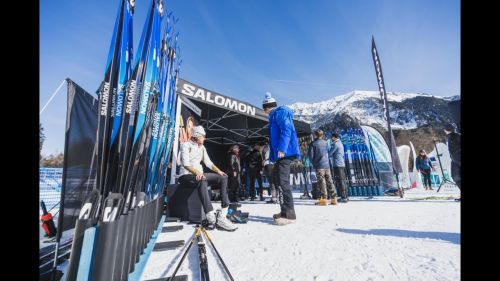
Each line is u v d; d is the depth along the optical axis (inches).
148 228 82.6
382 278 54.6
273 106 140.3
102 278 39.5
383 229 102.0
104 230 40.7
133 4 56.2
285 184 126.4
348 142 358.6
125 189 50.7
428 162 424.2
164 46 95.5
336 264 64.0
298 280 55.2
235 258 71.2
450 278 52.8
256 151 316.2
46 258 66.7
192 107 269.3
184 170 135.3
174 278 55.1
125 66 52.8
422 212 147.9
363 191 337.1
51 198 146.6
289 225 119.7
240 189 350.9
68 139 70.8
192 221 132.2
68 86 80.5
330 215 149.0
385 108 297.4
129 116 53.1
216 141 484.7
